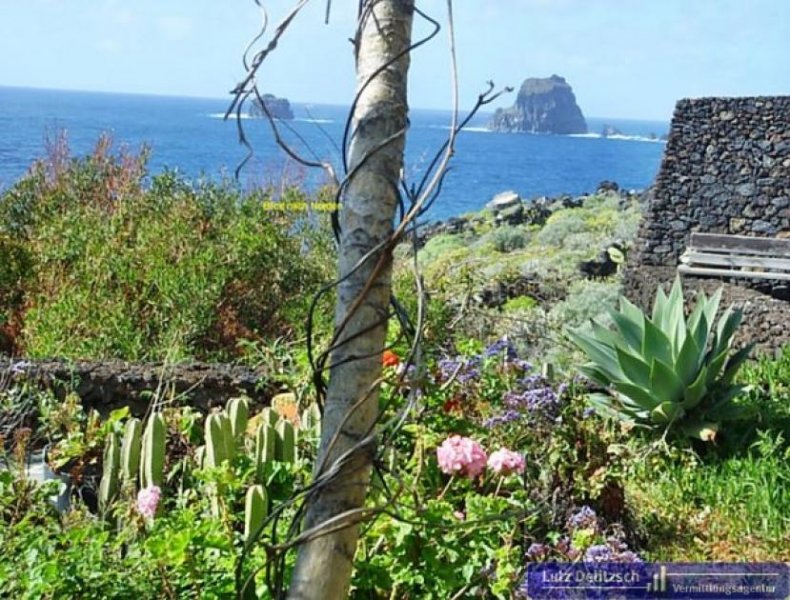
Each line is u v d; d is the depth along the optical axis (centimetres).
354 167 217
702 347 609
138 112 11112
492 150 9112
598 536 378
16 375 532
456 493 379
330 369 220
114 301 751
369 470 225
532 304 1240
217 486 337
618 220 2084
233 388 558
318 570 216
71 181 995
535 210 2384
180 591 286
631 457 509
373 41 220
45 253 823
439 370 474
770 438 552
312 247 896
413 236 229
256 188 955
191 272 763
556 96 15438
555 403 445
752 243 1345
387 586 297
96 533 312
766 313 1013
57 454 443
